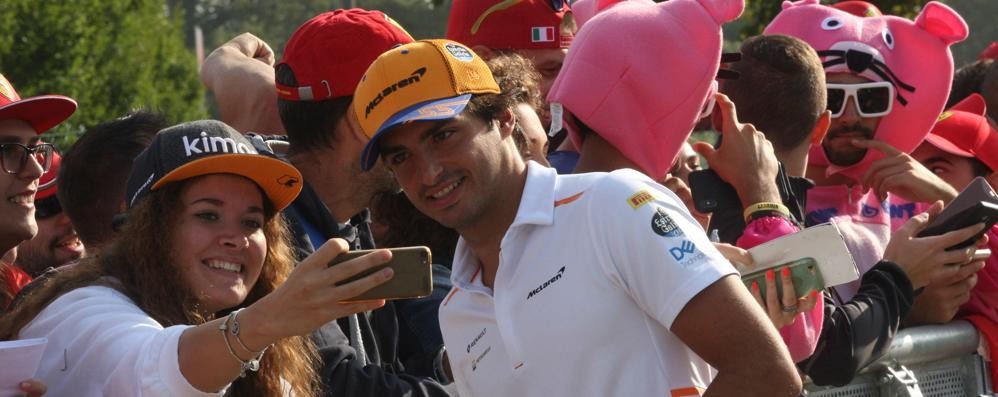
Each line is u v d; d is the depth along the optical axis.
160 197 6.48
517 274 5.95
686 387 5.81
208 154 6.46
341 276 5.44
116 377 5.82
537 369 5.89
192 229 6.47
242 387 6.57
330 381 6.96
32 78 40.91
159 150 6.51
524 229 5.97
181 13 57.53
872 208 9.63
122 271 6.48
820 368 7.38
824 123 8.72
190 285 6.47
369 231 8.52
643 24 7.82
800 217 7.93
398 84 5.98
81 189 8.06
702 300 5.61
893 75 9.76
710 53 7.82
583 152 8.10
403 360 8.02
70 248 9.82
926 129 10.01
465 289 6.29
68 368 6.02
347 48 7.99
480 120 6.05
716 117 8.36
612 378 5.77
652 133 7.83
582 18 10.50
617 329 5.77
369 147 6.02
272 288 6.91
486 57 9.93
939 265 8.07
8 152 7.61
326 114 7.98
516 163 6.18
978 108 11.23
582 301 5.81
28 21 40.75
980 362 9.05
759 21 23.47
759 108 8.31
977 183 8.15
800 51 8.50
